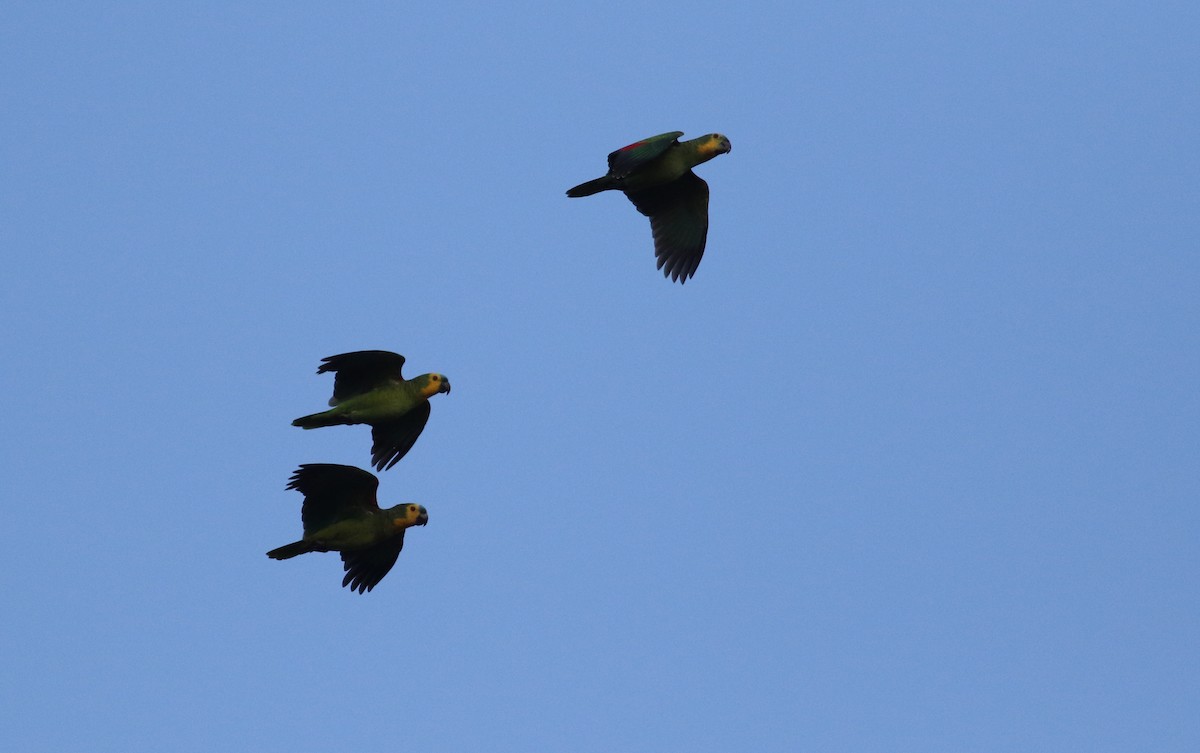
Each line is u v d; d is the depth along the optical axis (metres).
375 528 20.12
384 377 20.33
